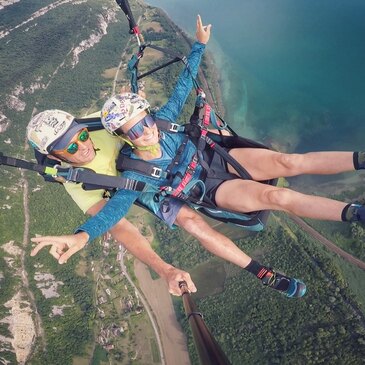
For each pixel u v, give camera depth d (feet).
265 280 6.70
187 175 6.79
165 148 6.94
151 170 6.75
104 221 5.95
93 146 6.86
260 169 6.82
